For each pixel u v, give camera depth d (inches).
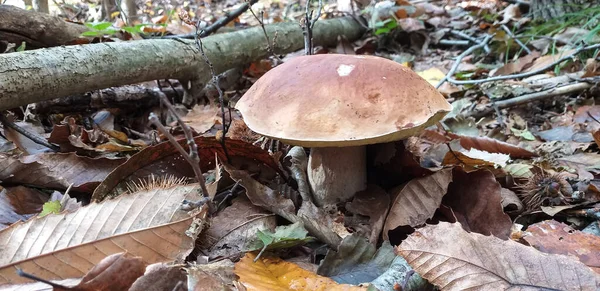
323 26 27.9
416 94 8.8
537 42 25.8
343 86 8.5
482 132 17.3
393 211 9.4
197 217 7.6
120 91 16.5
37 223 6.8
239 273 7.2
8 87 11.8
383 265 7.9
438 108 8.9
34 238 6.6
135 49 15.7
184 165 10.3
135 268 6.1
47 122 15.2
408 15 33.4
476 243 7.2
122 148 12.4
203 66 18.4
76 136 12.6
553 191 10.1
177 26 28.2
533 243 8.3
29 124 13.7
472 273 6.9
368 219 9.5
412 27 30.1
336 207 9.8
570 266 6.8
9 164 9.6
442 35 29.9
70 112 15.6
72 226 6.9
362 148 10.2
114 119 16.6
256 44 21.5
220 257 8.1
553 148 14.6
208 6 50.1
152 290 6.0
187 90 18.6
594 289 6.5
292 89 8.7
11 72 11.9
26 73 12.2
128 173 9.5
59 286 5.5
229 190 10.3
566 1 28.0
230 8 49.4
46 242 6.6
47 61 12.8
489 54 27.1
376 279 7.4
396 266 7.6
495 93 20.4
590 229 9.2
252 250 7.9
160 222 7.3
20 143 12.3
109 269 5.9
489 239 7.2
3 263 6.3
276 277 7.5
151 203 7.4
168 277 6.2
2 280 6.2
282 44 23.6
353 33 30.7
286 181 11.0
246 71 22.8
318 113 8.3
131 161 9.3
